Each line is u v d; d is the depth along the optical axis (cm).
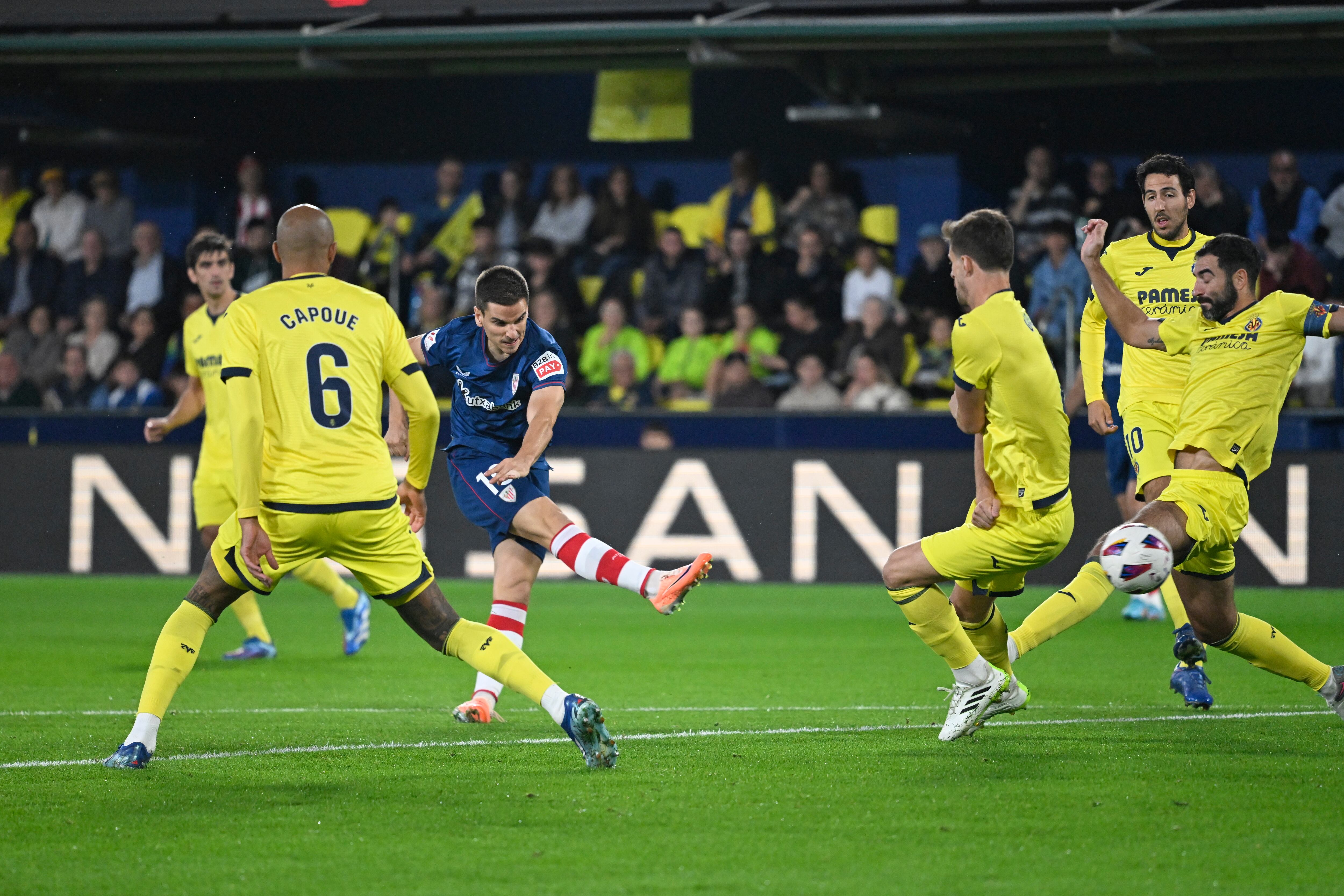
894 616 3591
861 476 4241
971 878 1168
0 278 5556
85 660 2770
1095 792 1478
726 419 4641
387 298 5553
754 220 5366
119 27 4897
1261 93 5297
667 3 4597
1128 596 4072
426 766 1634
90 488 4525
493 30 4647
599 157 6050
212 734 1880
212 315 2650
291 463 1573
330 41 4691
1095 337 2292
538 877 1174
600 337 5119
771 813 1388
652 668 2639
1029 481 1636
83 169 5931
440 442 4478
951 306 4978
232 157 5981
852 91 4988
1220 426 1700
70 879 1176
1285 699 2192
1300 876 1172
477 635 1600
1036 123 5425
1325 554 3944
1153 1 4356
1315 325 1684
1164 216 2225
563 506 4391
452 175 5812
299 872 1191
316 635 3234
